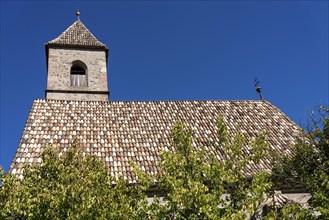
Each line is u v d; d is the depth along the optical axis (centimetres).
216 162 1035
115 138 1816
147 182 1027
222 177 998
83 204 952
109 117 2034
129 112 2114
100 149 1711
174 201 930
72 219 931
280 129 1997
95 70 2609
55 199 962
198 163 1047
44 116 1950
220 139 1130
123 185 1070
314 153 1463
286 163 1484
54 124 1886
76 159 1162
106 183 1109
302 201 1542
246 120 2089
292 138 1897
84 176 1079
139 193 1048
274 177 1455
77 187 979
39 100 2125
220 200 978
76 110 2075
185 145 1072
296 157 1470
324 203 1156
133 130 1906
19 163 1543
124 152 1700
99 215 970
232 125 2014
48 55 2608
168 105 2241
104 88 2547
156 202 1022
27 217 1005
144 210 993
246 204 978
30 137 1736
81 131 1855
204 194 923
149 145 1770
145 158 1661
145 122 2002
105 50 2703
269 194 1105
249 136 1895
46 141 1727
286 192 1557
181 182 962
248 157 1061
